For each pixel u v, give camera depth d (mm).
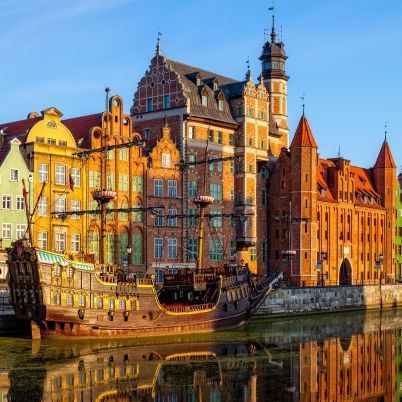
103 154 81562
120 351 56969
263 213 108500
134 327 63969
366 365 56250
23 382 44812
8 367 48969
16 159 74938
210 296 73750
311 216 104688
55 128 79188
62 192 78625
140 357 54594
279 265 106438
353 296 104750
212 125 98688
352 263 120312
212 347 61281
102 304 61656
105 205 75438
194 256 94250
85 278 60594
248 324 81500
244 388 45906
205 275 73188
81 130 86312
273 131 113875
